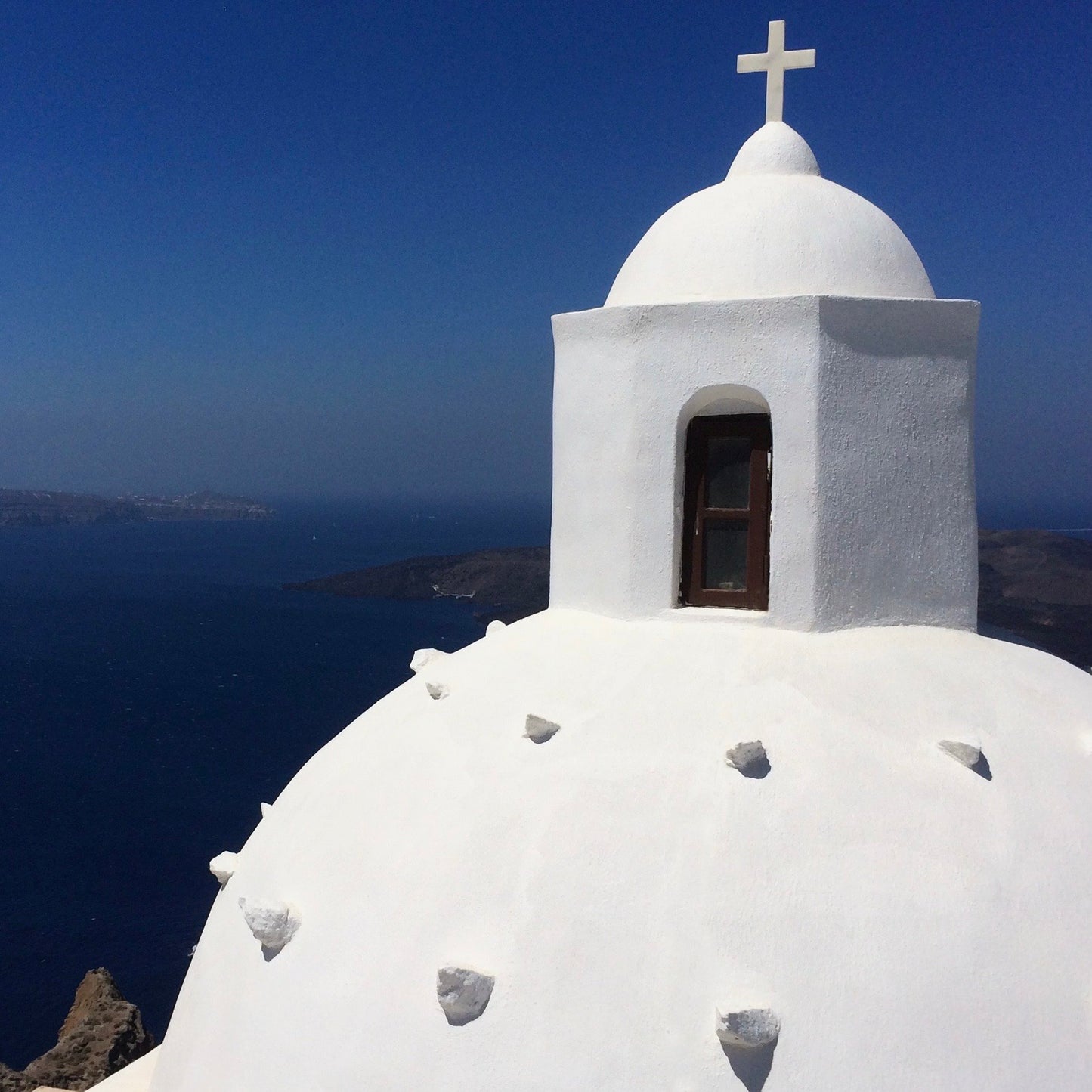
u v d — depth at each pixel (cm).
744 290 636
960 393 640
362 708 6906
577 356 675
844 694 561
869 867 488
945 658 605
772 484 614
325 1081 502
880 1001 456
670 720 554
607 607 657
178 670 8494
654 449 638
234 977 585
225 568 19612
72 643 9962
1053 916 487
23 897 3638
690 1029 457
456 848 531
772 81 720
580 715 573
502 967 486
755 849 493
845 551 613
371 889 543
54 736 6059
